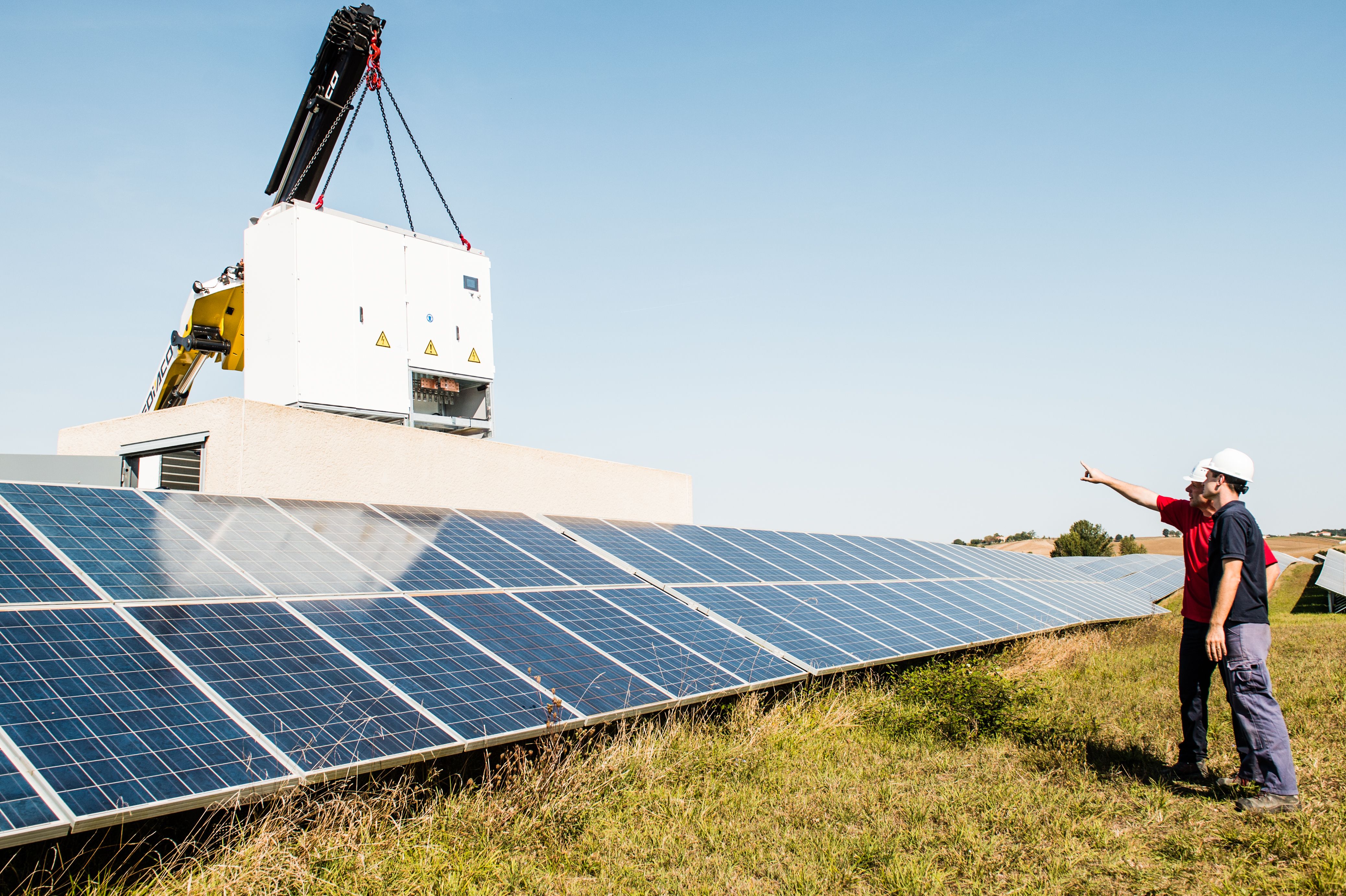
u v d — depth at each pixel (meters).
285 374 14.16
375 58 17.09
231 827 5.55
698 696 8.61
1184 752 7.59
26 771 4.73
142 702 5.68
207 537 8.80
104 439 13.77
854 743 8.98
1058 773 7.74
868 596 15.78
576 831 6.40
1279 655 16.38
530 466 15.97
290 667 6.73
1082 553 90.38
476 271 16.64
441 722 6.61
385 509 11.93
